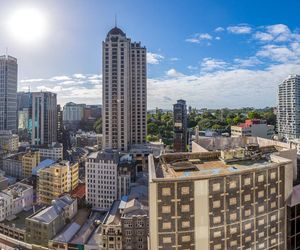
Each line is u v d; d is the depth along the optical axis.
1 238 147.62
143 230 143.38
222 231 72.06
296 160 88.94
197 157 87.00
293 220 78.69
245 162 83.31
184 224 70.44
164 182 69.62
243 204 73.62
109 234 147.25
